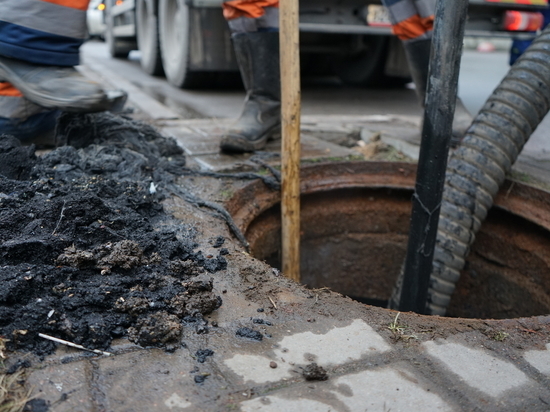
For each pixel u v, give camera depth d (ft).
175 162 8.89
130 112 13.39
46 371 3.71
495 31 15.57
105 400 3.48
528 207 8.63
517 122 8.19
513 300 9.35
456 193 8.30
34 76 7.88
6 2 7.43
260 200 8.52
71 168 7.32
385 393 3.72
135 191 6.89
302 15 15.06
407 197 10.57
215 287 5.03
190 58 18.08
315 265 10.71
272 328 4.42
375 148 10.73
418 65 9.65
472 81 24.85
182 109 15.51
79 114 8.87
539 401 3.74
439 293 8.52
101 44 44.86
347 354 4.13
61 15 7.69
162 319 4.28
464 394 3.77
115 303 4.41
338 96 19.33
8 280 4.34
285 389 3.69
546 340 4.51
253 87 9.81
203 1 15.60
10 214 5.41
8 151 7.11
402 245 10.87
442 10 5.89
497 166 8.25
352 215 10.61
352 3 15.34
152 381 3.69
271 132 10.34
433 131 6.41
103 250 5.08
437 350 4.26
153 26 21.79
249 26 9.05
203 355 3.99
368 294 11.34
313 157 10.06
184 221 6.56
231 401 3.54
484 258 9.92
